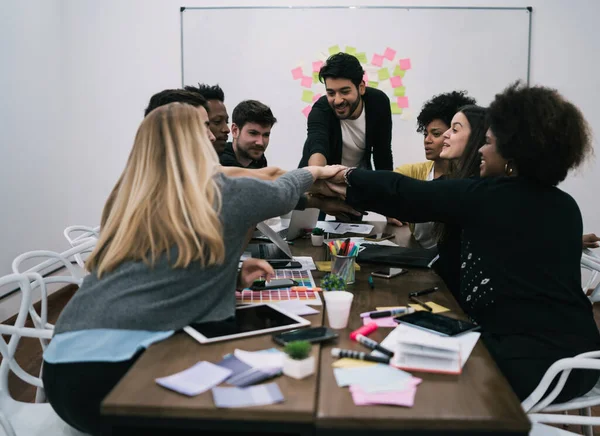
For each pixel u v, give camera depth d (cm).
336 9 416
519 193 142
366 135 305
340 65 272
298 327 126
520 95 143
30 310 174
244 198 128
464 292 149
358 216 213
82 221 443
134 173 129
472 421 87
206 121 215
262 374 100
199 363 106
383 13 414
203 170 126
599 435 220
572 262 141
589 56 405
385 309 142
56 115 409
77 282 199
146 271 123
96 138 435
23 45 359
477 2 409
